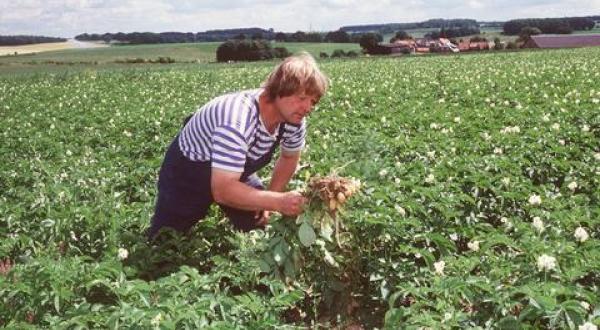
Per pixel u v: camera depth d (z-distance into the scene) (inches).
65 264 221.1
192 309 187.3
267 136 231.1
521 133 480.1
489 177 323.0
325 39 5157.5
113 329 181.0
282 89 212.5
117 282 210.1
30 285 212.4
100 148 525.3
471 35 5807.1
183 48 4608.8
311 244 231.3
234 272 229.5
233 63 2709.2
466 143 433.7
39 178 402.0
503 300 187.5
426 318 180.7
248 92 230.8
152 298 206.8
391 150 430.0
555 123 469.4
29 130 619.2
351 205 255.9
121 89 1194.6
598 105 594.9
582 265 209.2
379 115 601.0
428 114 584.4
